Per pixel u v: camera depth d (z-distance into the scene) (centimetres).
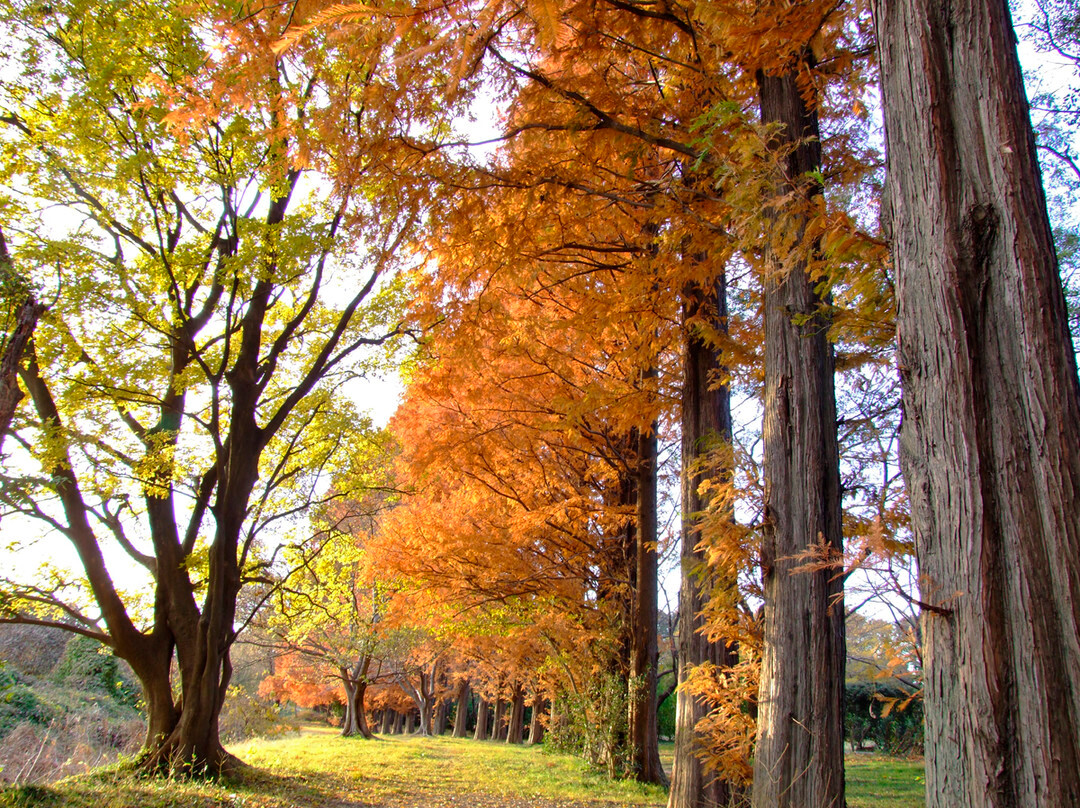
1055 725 188
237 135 826
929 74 244
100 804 609
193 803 682
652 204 568
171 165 871
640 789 1004
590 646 1253
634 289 593
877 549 240
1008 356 215
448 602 1191
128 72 782
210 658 907
